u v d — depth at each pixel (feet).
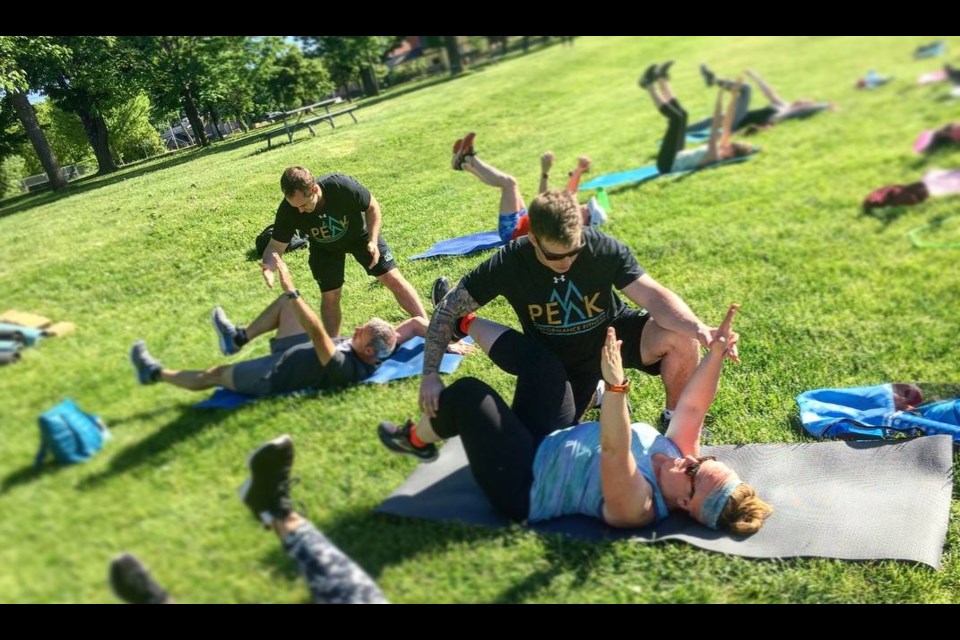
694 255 16.97
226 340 9.10
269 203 11.43
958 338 13.39
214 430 7.82
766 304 14.57
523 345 9.12
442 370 10.93
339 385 9.64
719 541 8.30
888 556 8.36
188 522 6.48
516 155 23.49
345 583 6.31
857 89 36.94
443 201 15.99
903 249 17.66
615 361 7.57
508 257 8.97
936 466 9.72
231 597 6.13
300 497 7.57
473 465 8.04
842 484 9.46
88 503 6.16
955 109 31.48
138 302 8.91
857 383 11.98
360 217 10.85
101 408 7.14
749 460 9.92
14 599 5.41
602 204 19.71
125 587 5.57
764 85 33.04
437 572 7.27
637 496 8.09
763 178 23.54
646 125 32.22
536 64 49.65
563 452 8.28
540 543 7.86
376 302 12.53
